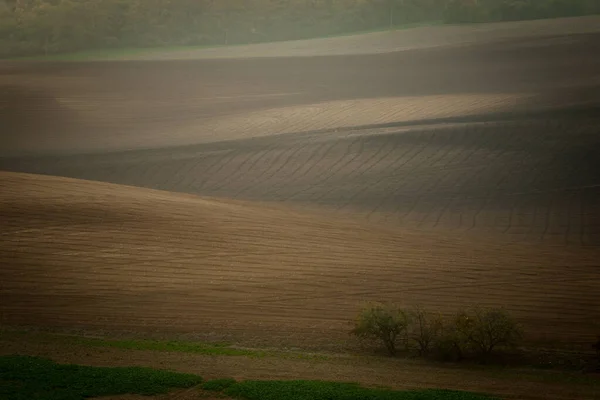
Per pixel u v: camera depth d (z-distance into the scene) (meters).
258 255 161.50
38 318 125.12
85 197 196.38
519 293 142.12
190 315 128.50
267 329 122.62
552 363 108.44
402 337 119.50
